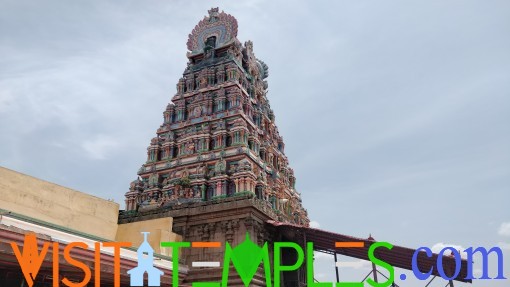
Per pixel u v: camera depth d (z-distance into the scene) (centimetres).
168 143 4109
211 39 4834
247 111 4262
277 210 3981
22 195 2273
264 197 3653
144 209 3697
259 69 5312
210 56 4688
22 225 1786
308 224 4966
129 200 3853
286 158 4922
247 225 3092
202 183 3622
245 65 4884
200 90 4366
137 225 2998
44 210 2378
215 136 3934
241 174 3469
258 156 4003
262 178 3744
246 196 3253
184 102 4381
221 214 3209
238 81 4388
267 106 5003
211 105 4206
